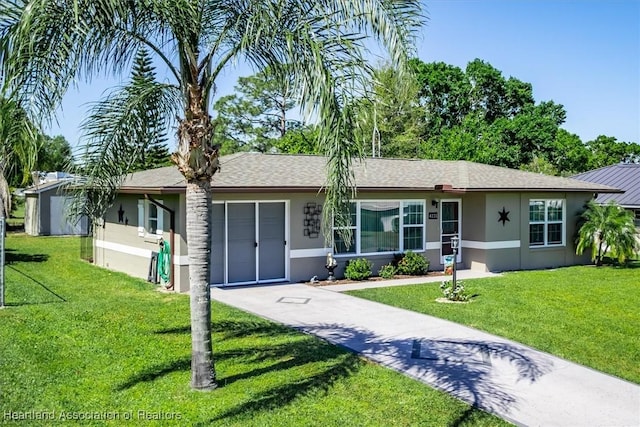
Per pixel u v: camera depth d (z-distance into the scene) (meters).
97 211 8.08
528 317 10.49
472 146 37.22
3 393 6.21
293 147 33.91
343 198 6.25
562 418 5.87
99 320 9.79
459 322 10.04
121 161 7.62
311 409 5.92
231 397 6.21
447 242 17.28
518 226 17.41
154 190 12.20
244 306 11.25
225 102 38.28
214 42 6.60
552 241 18.45
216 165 6.46
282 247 14.54
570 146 41.28
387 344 8.53
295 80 5.76
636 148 50.00
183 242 12.82
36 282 14.12
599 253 18.31
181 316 10.17
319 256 14.80
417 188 15.70
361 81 5.80
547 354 8.15
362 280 14.82
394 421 5.67
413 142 36.28
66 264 17.81
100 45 6.07
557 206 18.55
